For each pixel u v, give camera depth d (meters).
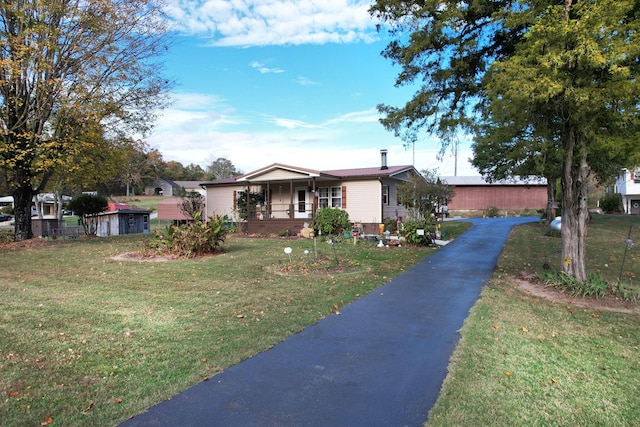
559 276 7.06
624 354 3.99
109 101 14.39
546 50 5.65
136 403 2.93
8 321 4.85
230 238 16.52
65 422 2.66
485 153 18.17
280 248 12.48
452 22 8.45
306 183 19.53
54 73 13.30
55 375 3.36
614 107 5.70
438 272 8.45
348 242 14.23
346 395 3.12
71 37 13.29
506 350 4.08
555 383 3.34
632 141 5.47
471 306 5.80
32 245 13.30
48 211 47.38
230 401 3.00
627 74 5.03
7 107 13.30
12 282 7.27
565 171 7.02
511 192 33.59
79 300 5.93
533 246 12.55
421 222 14.01
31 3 12.35
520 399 3.06
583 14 5.39
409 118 10.24
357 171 19.58
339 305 5.77
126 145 16.50
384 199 18.25
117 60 14.18
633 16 5.78
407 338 4.45
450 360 3.82
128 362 3.65
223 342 4.20
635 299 6.08
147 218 27.39
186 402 2.97
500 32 8.66
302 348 4.11
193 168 90.06
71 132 14.02
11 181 14.15
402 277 7.92
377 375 3.49
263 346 4.11
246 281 7.34
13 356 3.75
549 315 5.33
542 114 6.48
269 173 18.48
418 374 3.51
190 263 9.40
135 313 5.24
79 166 14.63
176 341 4.20
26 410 2.79
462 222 22.70
